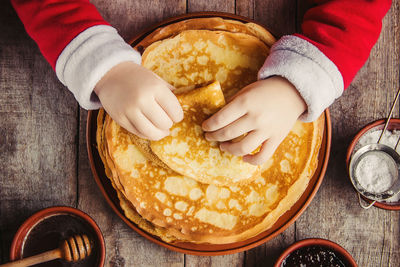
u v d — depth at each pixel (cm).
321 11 76
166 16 81
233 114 70
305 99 72
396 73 82
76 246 75
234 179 73
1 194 80
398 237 82
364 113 82
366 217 82
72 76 72
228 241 75
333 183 82
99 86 71
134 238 81
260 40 75
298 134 76
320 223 82
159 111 70
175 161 73
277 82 72
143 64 74
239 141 71
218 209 75
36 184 80
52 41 72
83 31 72
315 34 74
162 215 75
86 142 81
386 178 78
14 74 80
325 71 72
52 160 81
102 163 78
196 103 70
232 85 75
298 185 75
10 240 80
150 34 75
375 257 82
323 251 79
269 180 75
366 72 82
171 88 72
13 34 80
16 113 80
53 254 74
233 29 75
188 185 75
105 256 80
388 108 82
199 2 81
